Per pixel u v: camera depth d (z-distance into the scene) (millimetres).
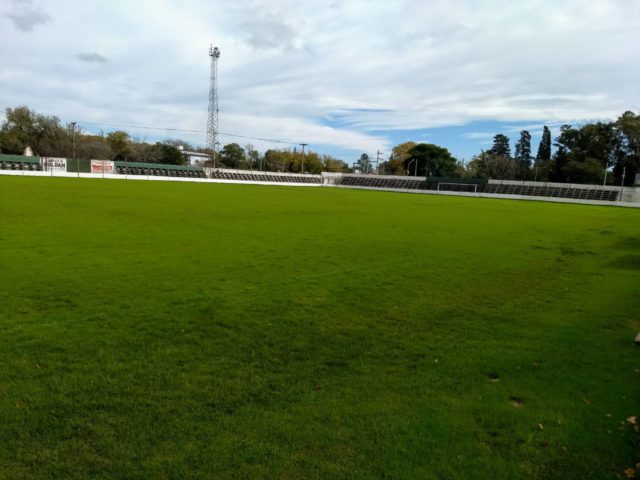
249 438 3830
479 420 4258
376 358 5703
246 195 40781
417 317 7508
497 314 7875
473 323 7312
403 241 16469
